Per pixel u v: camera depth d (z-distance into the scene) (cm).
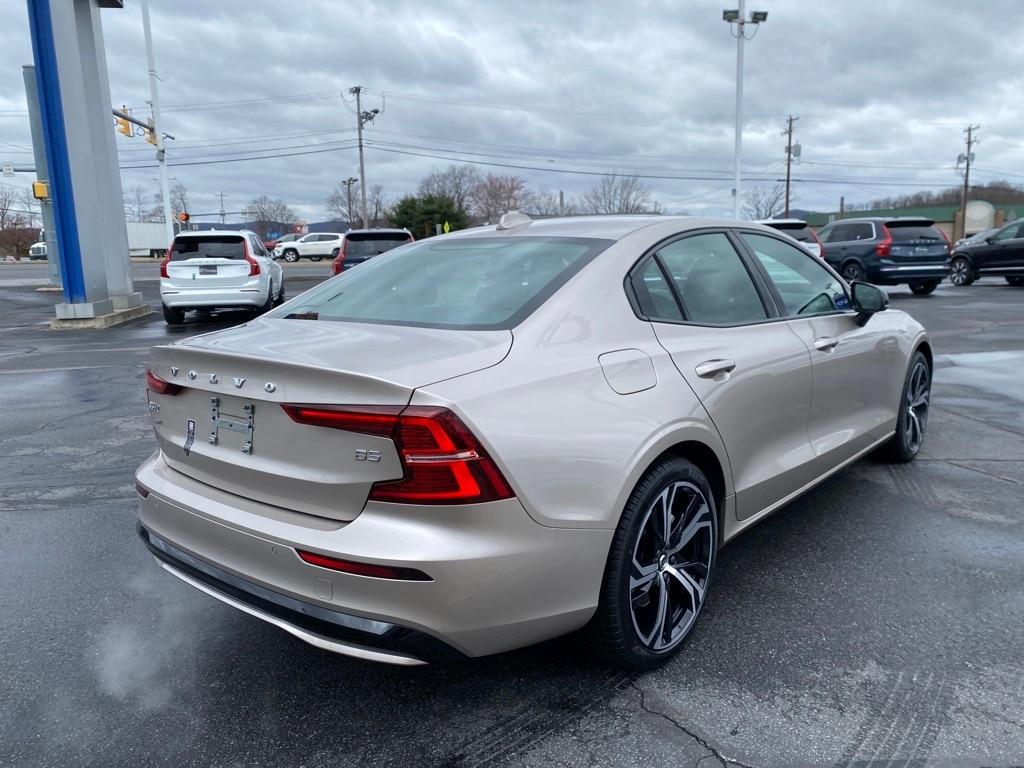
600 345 265
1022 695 257
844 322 405
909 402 489
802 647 288
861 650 285
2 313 1739
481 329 260
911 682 265
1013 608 315
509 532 221
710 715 249
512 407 227
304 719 253
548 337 255
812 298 394
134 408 704
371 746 238
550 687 267
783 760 228
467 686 269
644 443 256
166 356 268
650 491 260
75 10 1546
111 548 392
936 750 230
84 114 1416
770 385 328
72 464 532
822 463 379
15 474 510
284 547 226
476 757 232
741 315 338
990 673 270
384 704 260
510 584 223
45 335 1304
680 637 281
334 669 282
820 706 253
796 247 404
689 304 312
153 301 2017
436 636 216
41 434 611
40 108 1380
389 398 214
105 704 262
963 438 561
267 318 326
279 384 230
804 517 415
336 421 217
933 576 344
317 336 269
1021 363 854
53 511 443
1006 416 623
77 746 240
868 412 434
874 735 238
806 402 360
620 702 257
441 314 280
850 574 347
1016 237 1953
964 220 6600
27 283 2825
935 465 499
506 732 244
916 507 427
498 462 218
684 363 287
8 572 364
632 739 238
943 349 959
